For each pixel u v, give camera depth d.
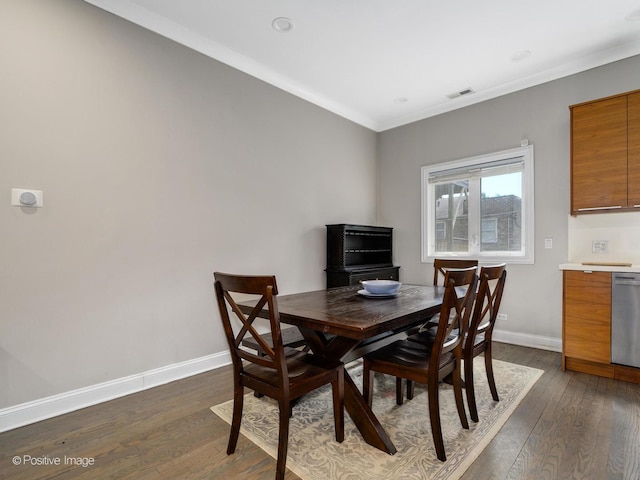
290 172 3.51
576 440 1.70
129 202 2.35
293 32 2.66
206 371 2.75
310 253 3.72
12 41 1.91
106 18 2.26
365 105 4.04
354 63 3.11
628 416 1.94
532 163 3.34
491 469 1.49
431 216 4.22
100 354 2.21
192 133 2.70
